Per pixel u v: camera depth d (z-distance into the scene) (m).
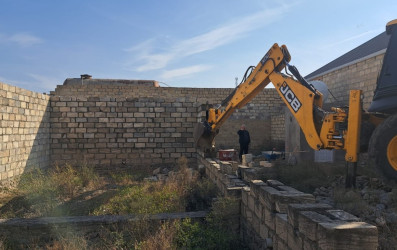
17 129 10.16
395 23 5.14
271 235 4.08
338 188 5.69
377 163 4.84
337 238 2.55
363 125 5.51
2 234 5.68
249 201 5.12
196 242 4.98
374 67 10.47
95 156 13.44
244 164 10.98
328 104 11.84
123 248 5.20
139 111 13.73
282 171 7.33
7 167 9.47
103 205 7.70
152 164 13.72
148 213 6.49
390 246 3.31
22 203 7.99
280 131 19.50
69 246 5.00
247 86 7.45
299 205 3.38
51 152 13.20
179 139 13.91
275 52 6.58
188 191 8.34
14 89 9.99
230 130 21.02
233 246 5.14
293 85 6.09
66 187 9.23
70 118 13.35
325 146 5.56
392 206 4.47
